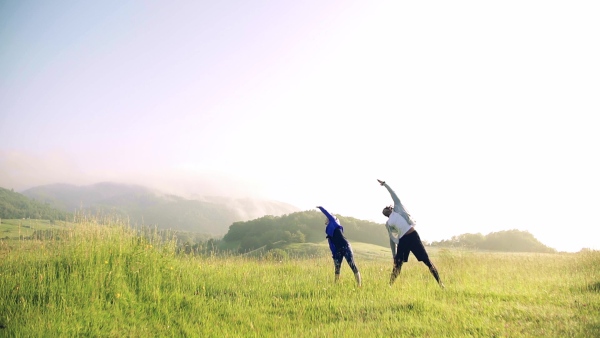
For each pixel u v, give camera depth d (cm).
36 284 831
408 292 909
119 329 696
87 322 698
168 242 1188
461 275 1143
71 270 892
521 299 830
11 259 927
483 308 760
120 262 955
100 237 1057
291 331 673
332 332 649
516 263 1402
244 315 783
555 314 686
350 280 1064
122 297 834
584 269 1209
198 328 700
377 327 670
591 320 634
